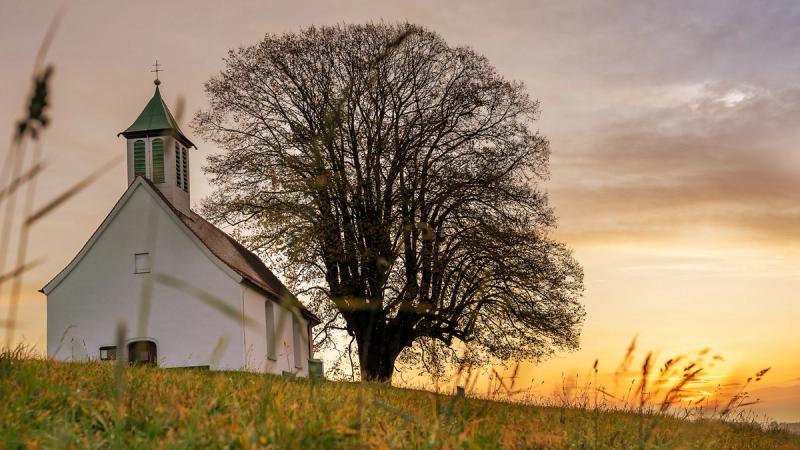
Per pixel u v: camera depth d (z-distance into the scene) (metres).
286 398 7.02
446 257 33.94
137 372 9.14
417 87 35.75
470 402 6.87
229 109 36.88
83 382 7.94
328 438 5.11
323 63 34.59
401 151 34.78
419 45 35.22
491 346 34.31
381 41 33.66
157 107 37.28
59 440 4.65
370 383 10.07
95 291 32.78
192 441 4.77
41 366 8.41
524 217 35.91
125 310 32.50
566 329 35.22
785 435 14.28
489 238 34.03
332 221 33.56
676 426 8.08
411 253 33.50
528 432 6.90
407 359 36.34
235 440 4.95
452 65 36.44
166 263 32.56
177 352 31.88
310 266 35.00
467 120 36.69
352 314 34.22
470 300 33.94
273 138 36.38
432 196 34.66
